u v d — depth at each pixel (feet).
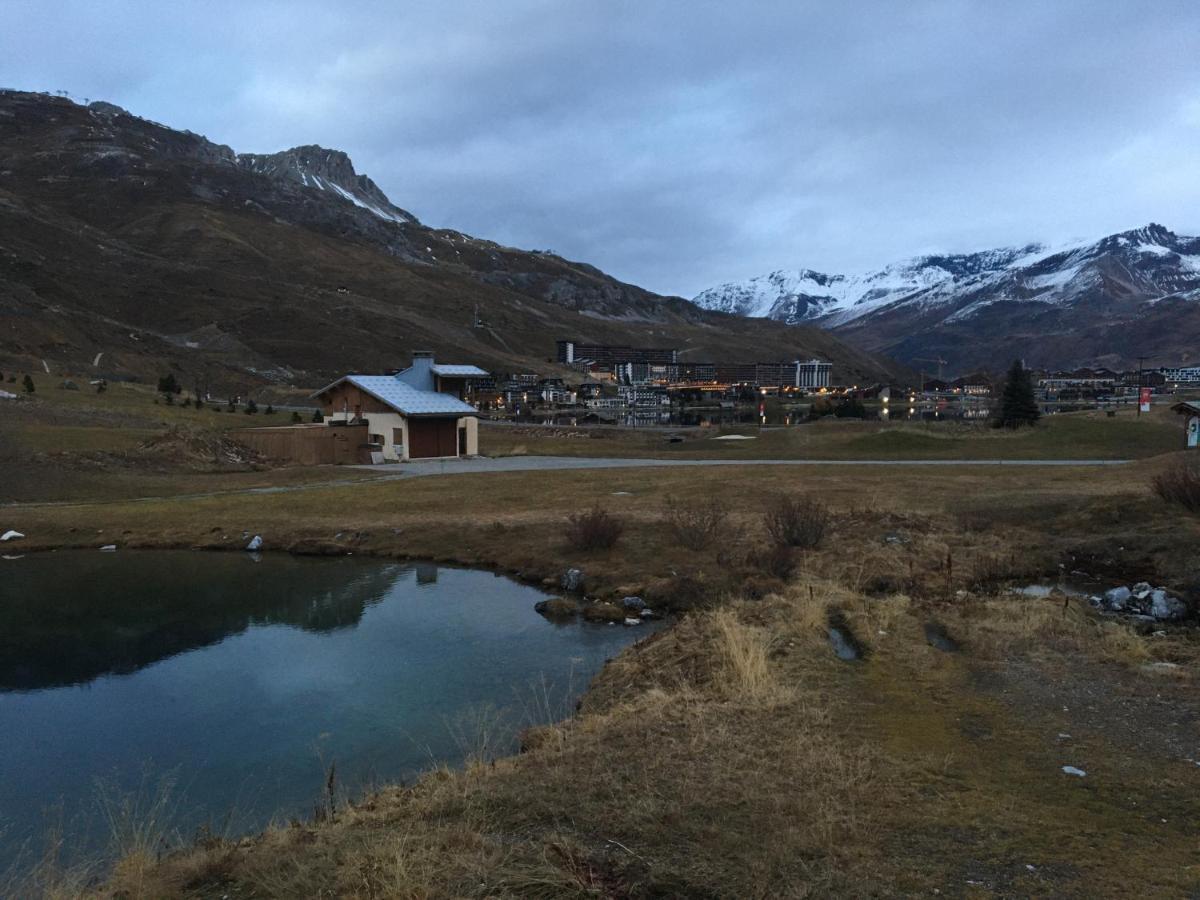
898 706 25.49
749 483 91.81
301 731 32.32
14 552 70.23
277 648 43.86
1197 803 18.20
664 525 66.90
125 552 70.28
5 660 42.78
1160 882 14.52
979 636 34.30
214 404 257.55
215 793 27.04
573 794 18.93
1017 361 184.75
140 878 17.29
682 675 31.27
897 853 15.66
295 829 19.92
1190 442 134.31
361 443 147.02
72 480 97.71
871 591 47.73
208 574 61.93
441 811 18.66
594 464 127.65
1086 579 50.72
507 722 31.68
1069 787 19.13
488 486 96.89
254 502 88.43
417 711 33.83
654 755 21.36
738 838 16.25
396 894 14.12
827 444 152.15
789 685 27.73
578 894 14.17
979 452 136.98
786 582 49.49
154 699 36.60
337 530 73.82
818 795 18.39
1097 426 155.53
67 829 24.68
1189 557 49.62
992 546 57.93
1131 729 23.32
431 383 161.89
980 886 14.37
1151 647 32.63
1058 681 28.17
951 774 19.86
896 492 81.30
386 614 50.11
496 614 49.37
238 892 15.92
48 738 32.30
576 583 54.54
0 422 127.65
